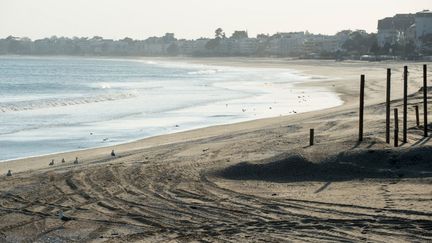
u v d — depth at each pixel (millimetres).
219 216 17891
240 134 35000
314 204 18781
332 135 29750
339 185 21172
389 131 27047
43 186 22016
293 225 16703
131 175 23547
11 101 60719
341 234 15734
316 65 183750
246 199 19766
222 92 76125
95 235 16391
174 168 24625
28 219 18031
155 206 19188
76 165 26922
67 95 71625
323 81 95312
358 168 22531
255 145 28906
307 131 32844
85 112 52875
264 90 78750
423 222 16391
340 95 68125
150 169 24500
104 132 40938
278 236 15766
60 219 17953
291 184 21719
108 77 124188
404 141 26188
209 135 37781
